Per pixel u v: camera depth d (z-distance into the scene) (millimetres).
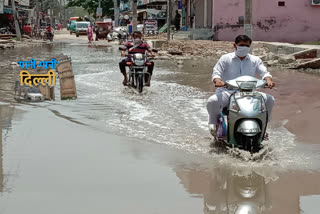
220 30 29250
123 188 3885
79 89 10070
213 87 10633
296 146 5504
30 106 7801
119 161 4703
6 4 45656
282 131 6332
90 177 4160
